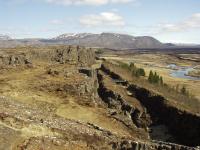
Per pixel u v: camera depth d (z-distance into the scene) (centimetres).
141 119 10075
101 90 12212
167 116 10106
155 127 9775
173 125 9606
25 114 5797
